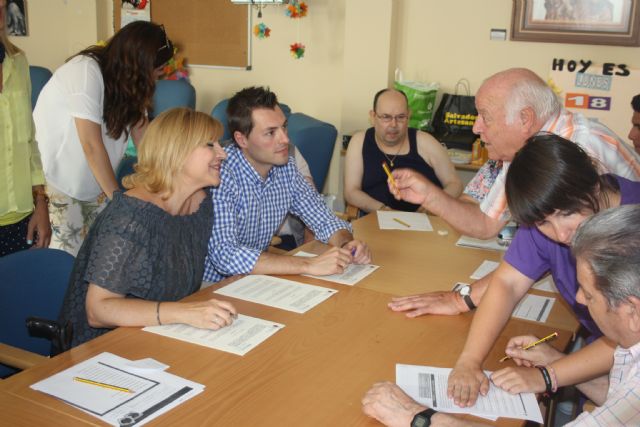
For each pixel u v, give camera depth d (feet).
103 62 8.74
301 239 9.77
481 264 7.32
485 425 4.09
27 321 5.40
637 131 10.30
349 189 11.62
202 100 17.76
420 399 4.45
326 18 15.71
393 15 14.47
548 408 6.54
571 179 4.01
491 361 5.13
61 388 4.42
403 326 5.62
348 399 4.41
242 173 7.63
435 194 7.01
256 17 16.49
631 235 3.32
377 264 7.25
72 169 9.12
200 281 6.66
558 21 13.21
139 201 5.79
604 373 4.80
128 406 4.22
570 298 5.69
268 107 7.41
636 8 12.53
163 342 5.14
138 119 8.95
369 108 15.05
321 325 5.56
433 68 14.74
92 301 5.52
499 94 5.88
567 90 13.38
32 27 19.21
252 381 4.59
